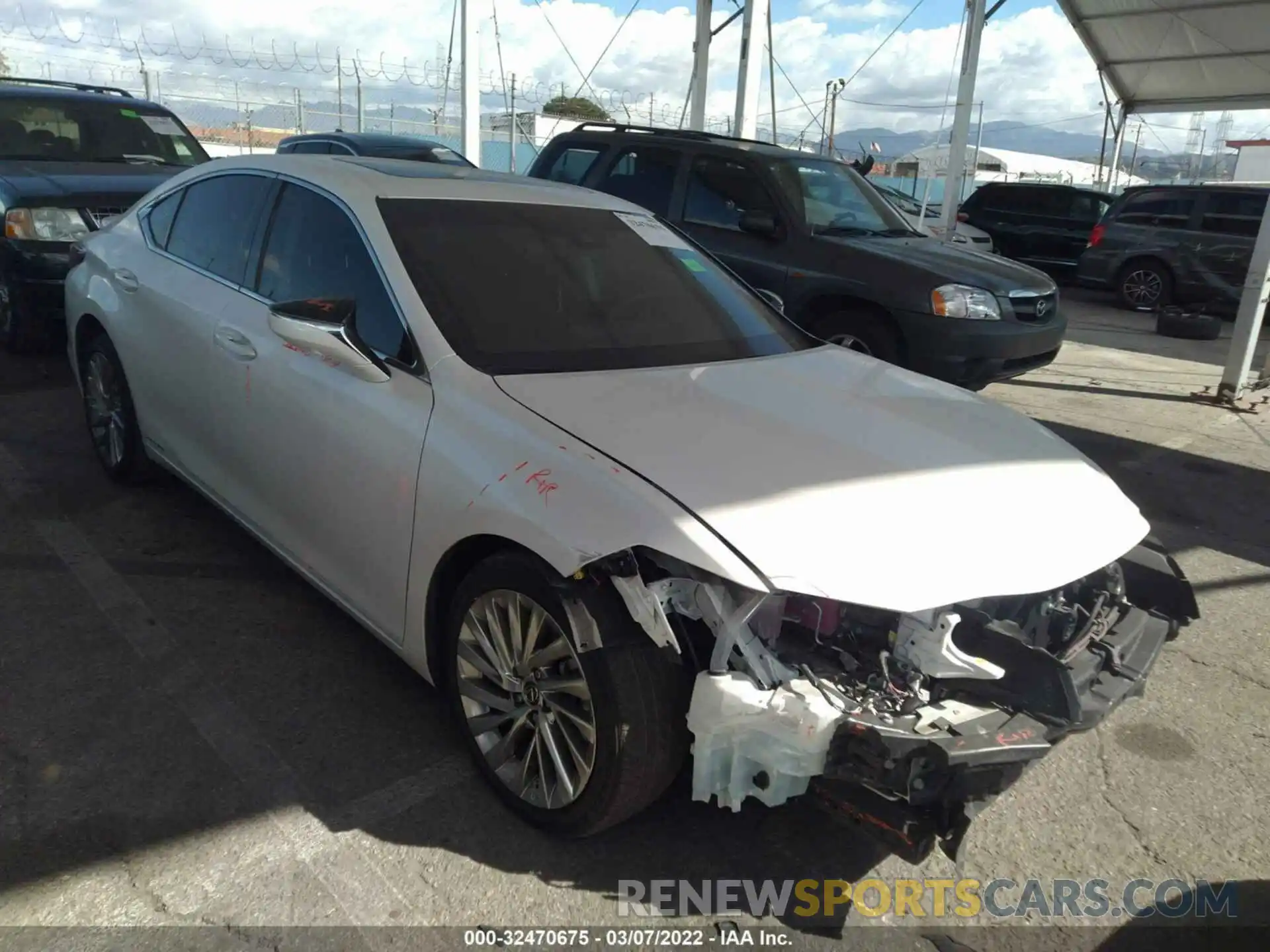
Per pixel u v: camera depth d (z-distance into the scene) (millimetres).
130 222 4656
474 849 2602
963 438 2904
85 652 3398
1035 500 2650
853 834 2758
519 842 2639
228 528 4449
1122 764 3189
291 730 3045
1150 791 3053
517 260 3352
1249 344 7992
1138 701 3559
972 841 2793
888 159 30047
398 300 3041
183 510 4621
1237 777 3141
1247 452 6859
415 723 3123
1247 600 4473
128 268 4402
